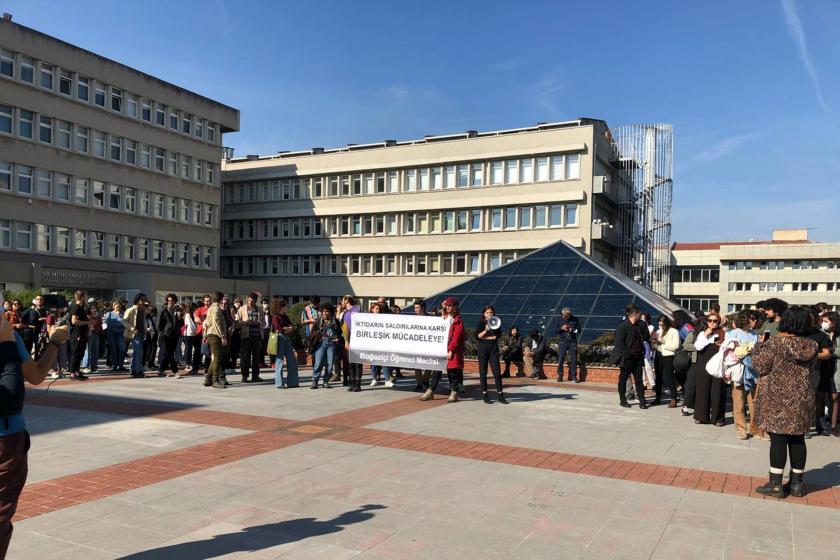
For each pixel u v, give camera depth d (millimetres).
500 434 9562
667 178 60281
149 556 4750
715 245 94438
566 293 21547
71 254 43406
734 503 6312
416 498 6266
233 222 64312
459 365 12898
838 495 6676
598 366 17297
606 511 5988
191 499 6109
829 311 10695
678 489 6781
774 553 5023
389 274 57125
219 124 56250
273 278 62312
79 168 43938
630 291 20750
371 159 57125
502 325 20969
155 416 10523
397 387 15016
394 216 56844
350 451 8188
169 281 46219
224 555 4793
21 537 5078
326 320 14734
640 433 9945
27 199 40500
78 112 43875
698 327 12047
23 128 40562
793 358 6500
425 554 4895
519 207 51594
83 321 15539
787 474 7648
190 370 17750
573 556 4910
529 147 50812
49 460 7531
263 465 7402
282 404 11992
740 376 9602
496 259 52875
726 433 10094
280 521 5551
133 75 48125
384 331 13734
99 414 10641
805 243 86250
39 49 41281
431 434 9422
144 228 49031
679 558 4906
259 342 15992
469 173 53531
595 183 48688
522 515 5828
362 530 5371
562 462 7875
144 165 49250
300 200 60656
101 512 5703
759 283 80750
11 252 39594
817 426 10344
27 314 16078
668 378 12953
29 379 4105
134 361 16500
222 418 10398
